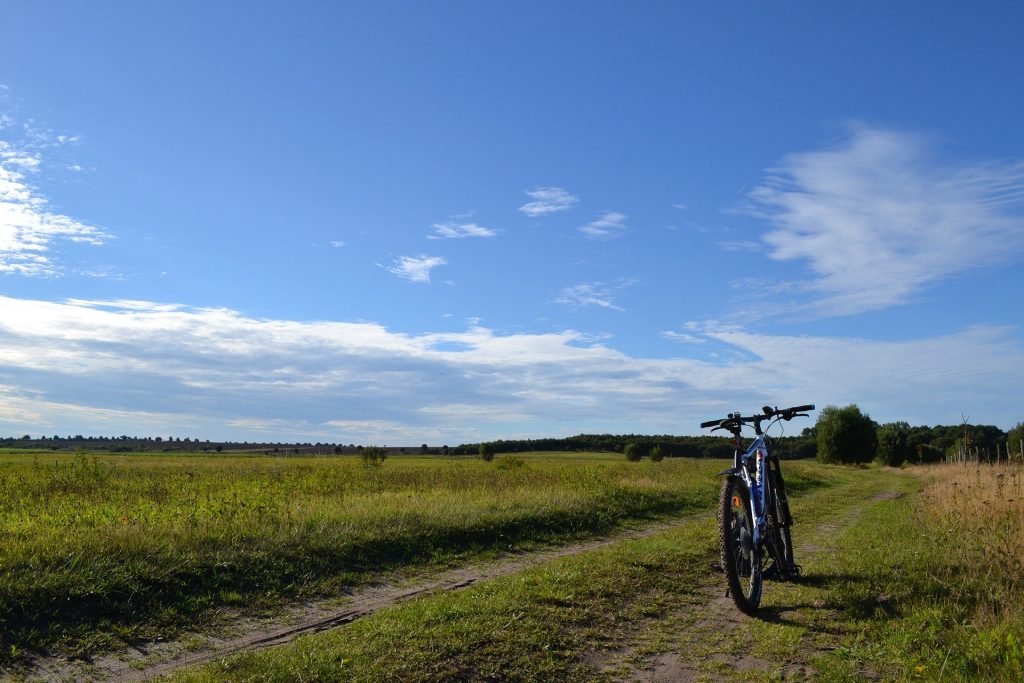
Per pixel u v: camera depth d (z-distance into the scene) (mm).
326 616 7066
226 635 6367
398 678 4594
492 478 22375
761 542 6883
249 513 10688
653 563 8625
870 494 23531
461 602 6488
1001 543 8141
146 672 5387
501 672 4816
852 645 5480
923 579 7383
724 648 5535
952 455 30172
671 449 82188
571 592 6926
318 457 65188
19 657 5477
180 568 7648
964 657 4734
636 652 5430
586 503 15453
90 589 6695
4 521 9914
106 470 19938
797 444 90438
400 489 19156
